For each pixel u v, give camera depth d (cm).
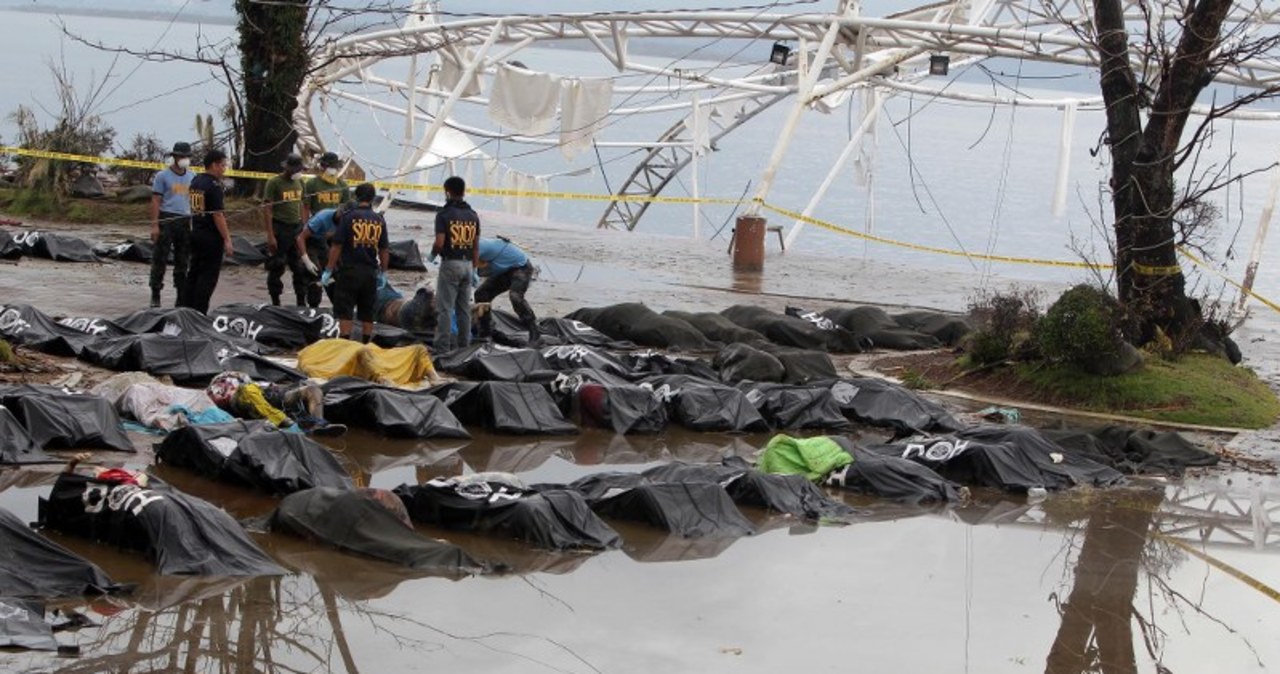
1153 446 1357
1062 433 1340
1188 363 1658
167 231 1647
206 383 1310
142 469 1046
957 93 2992
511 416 1282
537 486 1031
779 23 2795
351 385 1262
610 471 1180
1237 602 946
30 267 1920
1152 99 1772
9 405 1074
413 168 2995
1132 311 1645
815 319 1894
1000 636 847
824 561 980
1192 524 1143
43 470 1020
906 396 1432
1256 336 2222
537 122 3055
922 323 1947
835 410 1414
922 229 8394
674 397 1373
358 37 3073
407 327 1655
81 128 2881
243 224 2439
